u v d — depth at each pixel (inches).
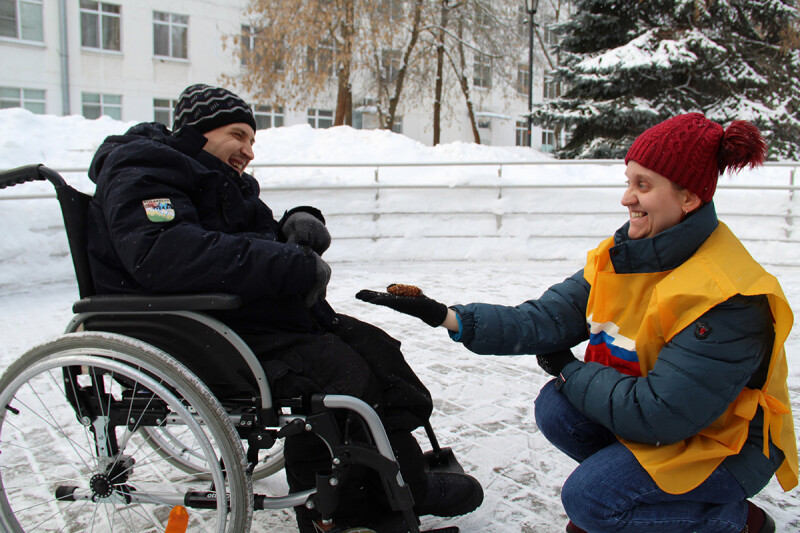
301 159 380.2
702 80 507.5
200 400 62.9
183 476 99.0
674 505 64.5
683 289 60.8
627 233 70.0
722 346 58.4
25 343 174.6
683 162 61.2
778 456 64.5
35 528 85.1
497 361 161.6
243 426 67.7
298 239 73.7
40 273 255.3
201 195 71.5
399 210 316.5
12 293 239.6
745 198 316.5
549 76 533.6
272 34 562.3
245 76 620.1
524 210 317.4
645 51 485.1
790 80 536.4
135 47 792.3
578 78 501.7
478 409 129.6
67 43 753.0
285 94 623.2
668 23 510.9
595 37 524.4
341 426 70.0
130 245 62.7
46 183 288.2
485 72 939.3
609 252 67.1
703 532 65.1
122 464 72.2
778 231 305.4
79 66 764.0
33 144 337.4
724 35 512.1
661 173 62.3
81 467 102.3
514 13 752.3
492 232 316.5
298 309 72.9
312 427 65.6
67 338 65.7
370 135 425.7
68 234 68.4
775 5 501.4
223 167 75.2
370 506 74.9
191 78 831.1
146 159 67.1
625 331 67.7
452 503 76.6
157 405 69.2
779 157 505.0
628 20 518.6
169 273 62.9
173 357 66.8
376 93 759.1
